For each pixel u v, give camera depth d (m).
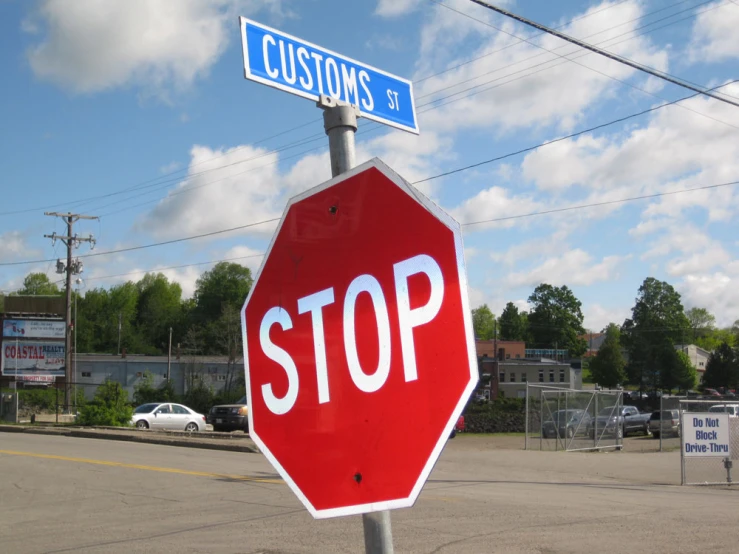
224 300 102.75
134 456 17.03
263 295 2.24
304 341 2.12
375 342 1.95
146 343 107.38
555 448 23.64
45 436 23.72
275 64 2.66
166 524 9.06
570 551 7.50
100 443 20.86
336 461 1.99
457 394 1.76
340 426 1.99
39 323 45.50
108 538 8.24
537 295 108.44
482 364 80.12
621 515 9.80
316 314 2.10
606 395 26.47
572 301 107.56
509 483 13.85
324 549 7.63
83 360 60.81
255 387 2.22
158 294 110.94
